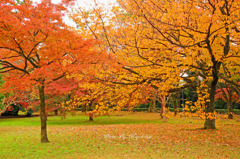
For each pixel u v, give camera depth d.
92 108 23.70
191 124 19.53
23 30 7.60
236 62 9.58
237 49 8.56
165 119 22.80
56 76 10.10
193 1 6.48
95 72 8.73
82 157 7.92
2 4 7.58
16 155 8.24
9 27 7.62
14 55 9.80
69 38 8.68
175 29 7.11
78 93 16.53
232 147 9.30
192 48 7.50
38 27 7.72
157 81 9.05
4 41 8.16
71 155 8.22
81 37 8.98
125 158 7.74
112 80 8.87
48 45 8.84
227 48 8.23
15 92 19.23
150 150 8.98
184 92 38.62
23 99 25.56
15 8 7.68
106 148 9.43
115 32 8.05
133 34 7.45
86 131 15.09
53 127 18.20
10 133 14.41
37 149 9.26
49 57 9.12
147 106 44.44
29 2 8.62
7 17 7.25
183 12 6.69
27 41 8.47
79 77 9.38
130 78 8.74
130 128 16.69
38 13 8.31
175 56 8.09
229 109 24.38
